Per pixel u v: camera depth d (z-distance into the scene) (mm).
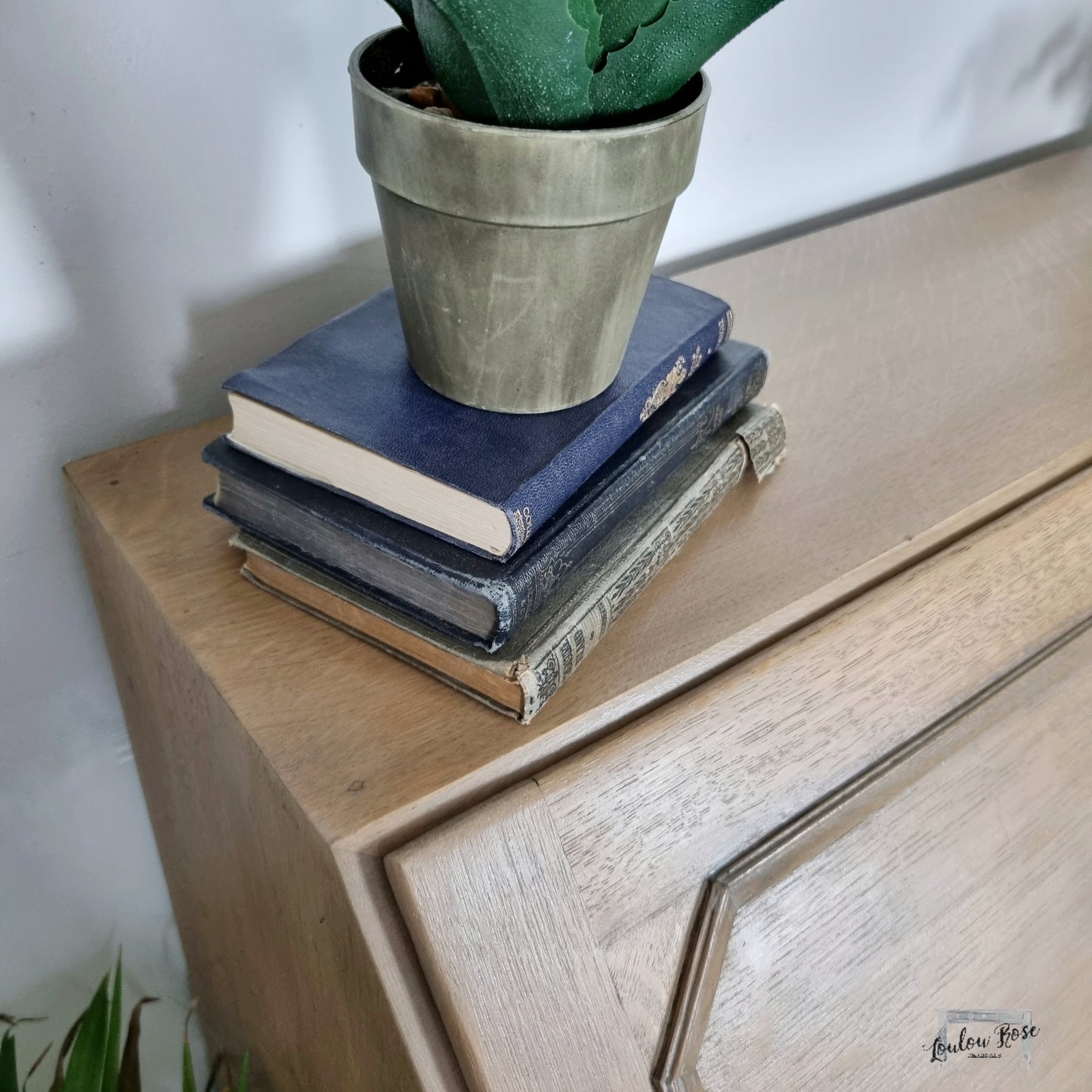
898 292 772
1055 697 547
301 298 600
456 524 380
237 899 524
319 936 402
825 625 466
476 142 329
